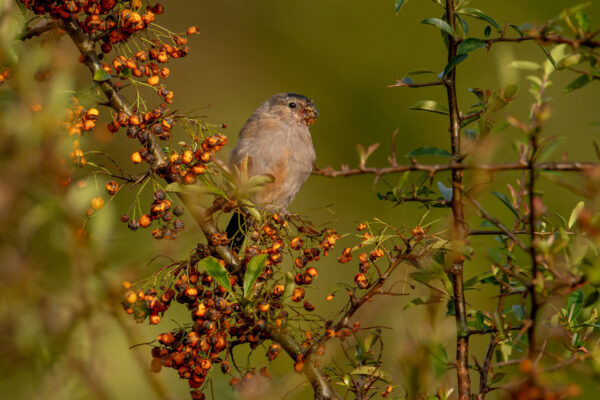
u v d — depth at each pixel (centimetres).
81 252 391
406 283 593
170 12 1928
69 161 489
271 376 522
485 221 587
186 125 587
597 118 495
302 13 1866
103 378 391
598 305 554
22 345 371
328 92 1741
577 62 518
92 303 391
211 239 589
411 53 1733
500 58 582
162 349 534
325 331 550
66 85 394
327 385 545
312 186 1584
